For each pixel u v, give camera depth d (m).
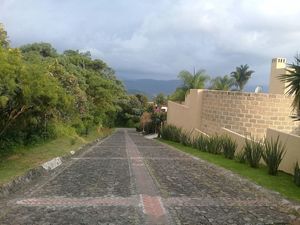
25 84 15.66
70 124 35.47
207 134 28.73
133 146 31.06
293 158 15.37
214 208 9.27
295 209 9.36
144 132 65.06
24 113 19.47
